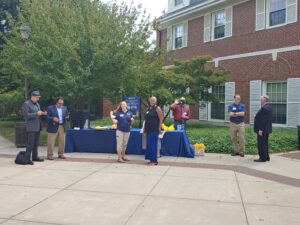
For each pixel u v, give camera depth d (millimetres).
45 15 15008
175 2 26703
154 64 16344
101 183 8648
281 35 18828
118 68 14938
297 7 18078
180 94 18375
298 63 18000
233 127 12664
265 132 11523
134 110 15922
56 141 16031
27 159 10969
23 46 14969
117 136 11414
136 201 7266
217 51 22609
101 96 15719
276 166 10906
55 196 7578
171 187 8320
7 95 23766
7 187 8273
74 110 14969
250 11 20500
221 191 8047
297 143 14461
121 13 15656
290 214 6613
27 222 6098
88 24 14625
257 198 7562
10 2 25031
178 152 12547
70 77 14000
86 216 6406
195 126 20438
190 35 24859
